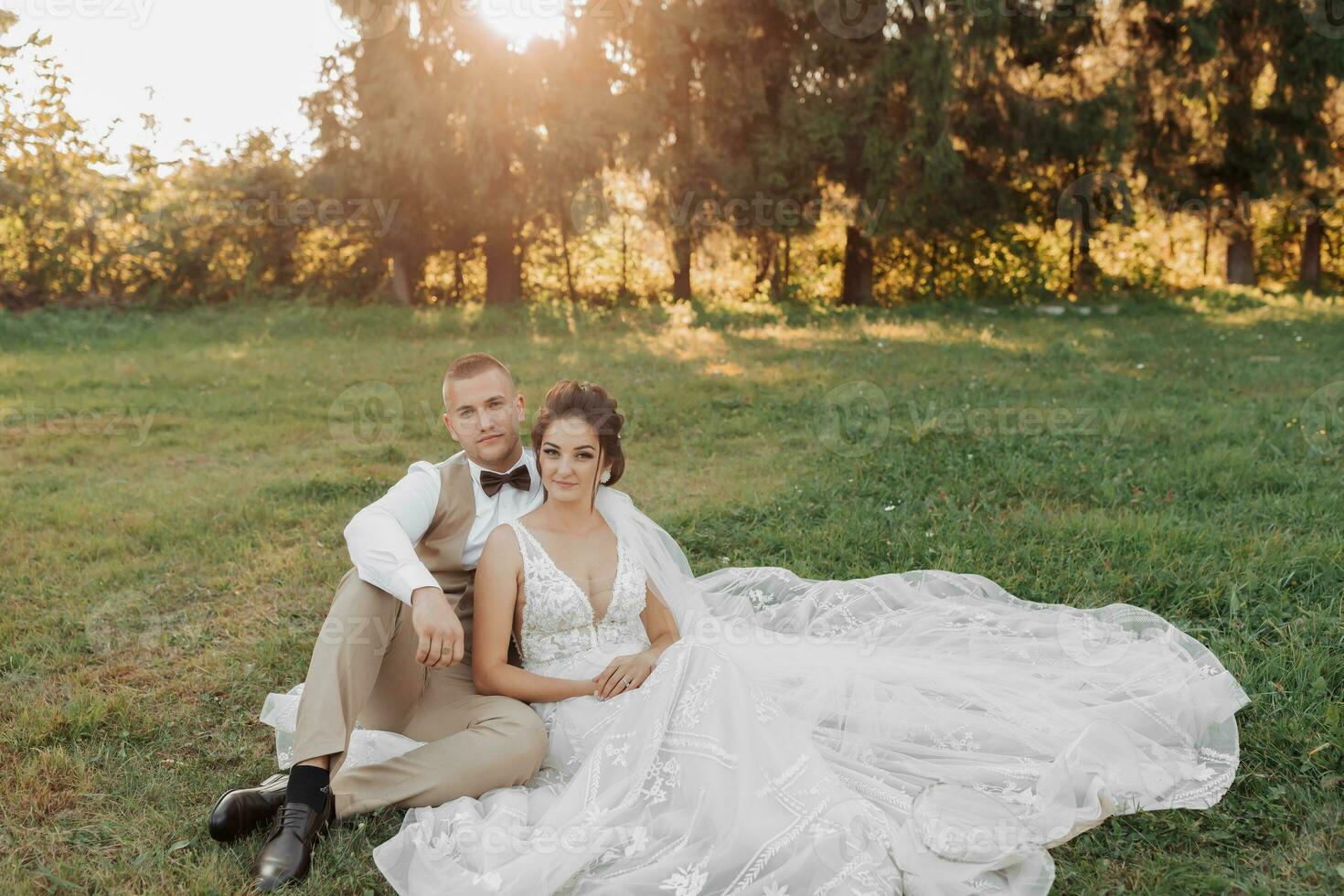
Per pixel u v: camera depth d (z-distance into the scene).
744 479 6.15
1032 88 18.00
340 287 18.06
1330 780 2.74
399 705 2.94
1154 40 18.14
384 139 15.59
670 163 16.92
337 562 4.82
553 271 19.03
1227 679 3.10
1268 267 21.61
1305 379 9.20
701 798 2.48
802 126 16.75
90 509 5.68
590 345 12.80
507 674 2.88
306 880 2.45
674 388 9.23
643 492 5.95
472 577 3.12
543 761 2.82
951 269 19.66
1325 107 18.55
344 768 2.90
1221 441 6.54
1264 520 4.88
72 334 14.09
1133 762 2.75
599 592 2.99
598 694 2.84
